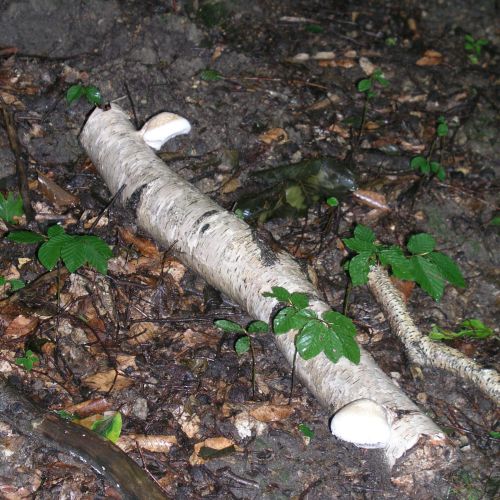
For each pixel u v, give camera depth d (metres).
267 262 1.40
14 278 1.45
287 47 1.96
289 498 1.28
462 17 2.19
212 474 1.29
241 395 1.36
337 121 1.81
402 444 1.24
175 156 1.66
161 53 1.81
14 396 1.28
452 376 1.43
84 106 1.66
